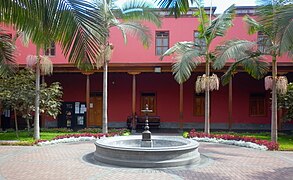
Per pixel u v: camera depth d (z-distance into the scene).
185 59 14.14
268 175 7.74
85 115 21.34
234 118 20.73
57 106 16.61
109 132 16.02
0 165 8.63
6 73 8.18
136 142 11.40
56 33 4.27
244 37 19.47
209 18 16.42
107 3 14.09
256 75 13.57
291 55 11.92
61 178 7.22
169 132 17.89
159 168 8.30
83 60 4.39
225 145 13.05
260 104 20.73
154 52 20.08
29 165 8.64
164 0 4.82
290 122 19.86
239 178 7.40
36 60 13.92
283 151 11.56
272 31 10.91
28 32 4.52
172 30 20.11
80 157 9.89
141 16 14.66
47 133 16.62
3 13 4.46
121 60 20.11
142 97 21.30
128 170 8.05
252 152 11.26
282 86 12.63
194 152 9.31
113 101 21.36
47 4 4.16
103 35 4.51
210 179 7.27
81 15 4.28
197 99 20.92
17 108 14.60
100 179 7.14
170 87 21.19
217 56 13.60
